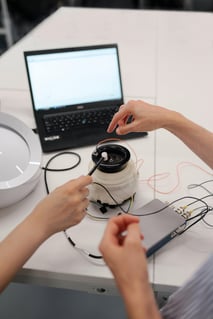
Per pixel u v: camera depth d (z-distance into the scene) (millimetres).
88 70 1202
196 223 843
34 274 753
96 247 791
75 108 1180
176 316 637
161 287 728
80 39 1824
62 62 1175
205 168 1015
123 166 847
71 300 1274
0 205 867
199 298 615
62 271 742
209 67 1559
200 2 3100
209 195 921
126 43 1774
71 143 1094
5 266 674
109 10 2186
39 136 1104
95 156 862
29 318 1210
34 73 1143
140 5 3213
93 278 740
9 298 1260
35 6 3043
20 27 3133
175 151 1081
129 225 627
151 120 923
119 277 552
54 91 1163
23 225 722
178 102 1321
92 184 853
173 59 1626
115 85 1226
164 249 785
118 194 852
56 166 1021
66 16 2096
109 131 990
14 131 966
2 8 2994
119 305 1267
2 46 3094
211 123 1208
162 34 1875
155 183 959
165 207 851
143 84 1433
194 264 756
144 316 516
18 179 864
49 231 727
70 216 746
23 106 1300
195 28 1946
